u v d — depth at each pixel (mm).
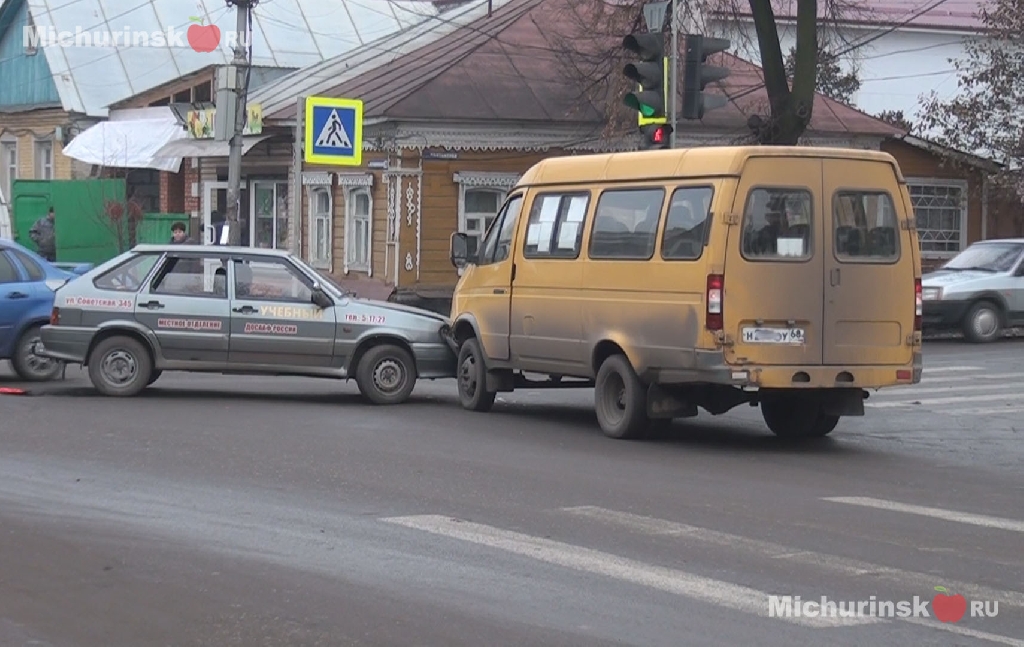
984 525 9141
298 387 17594
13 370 17812
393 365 15602
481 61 30375
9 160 43344
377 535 8484
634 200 12945
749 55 32406
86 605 6926
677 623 6617
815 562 7910
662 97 16281
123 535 8461
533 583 7344
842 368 12234
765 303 11961
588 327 13266
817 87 39625
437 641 6309
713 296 11852
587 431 13680
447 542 8312
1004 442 13664
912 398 17500
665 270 12367
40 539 8352
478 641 6309
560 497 9844
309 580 7395
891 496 10250
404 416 14555
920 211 33969
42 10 41156
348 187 30266
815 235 12148
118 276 15492
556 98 29562
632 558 7934
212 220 35938
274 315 15359
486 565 7730
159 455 11438
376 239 29344
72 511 9156
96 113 39750
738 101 31688
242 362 15406
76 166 39906
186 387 17016
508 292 14523
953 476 11406
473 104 28766
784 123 26797
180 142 33719
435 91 28875
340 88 31875
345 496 9758
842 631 6535
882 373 12383
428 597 7059
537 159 29422
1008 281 26250
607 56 28172
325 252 31547
